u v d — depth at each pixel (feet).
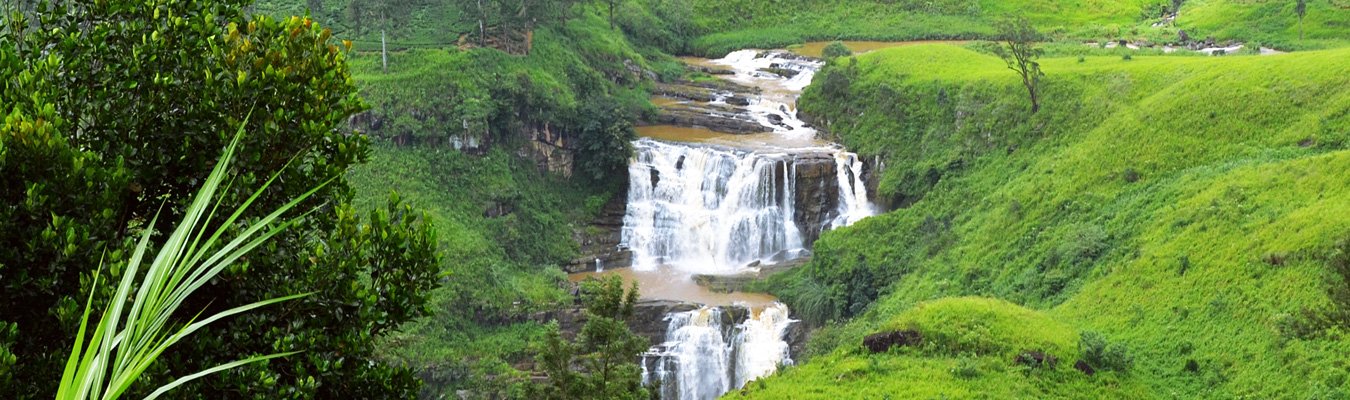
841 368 213.25
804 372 216.95
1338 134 274.16
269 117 83.41
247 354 78.07
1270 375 197.77
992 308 231.91
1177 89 314.55
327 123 86.63
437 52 360.89
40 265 69.97
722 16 521.65
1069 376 204.23
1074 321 241.96
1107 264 260.42
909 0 540.52
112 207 73.92
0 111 72.38
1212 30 493.36
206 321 47.01
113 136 81.25
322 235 88.12
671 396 284.41
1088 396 196.75
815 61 448.65
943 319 225.56
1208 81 312.50
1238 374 203.51
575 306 298.97
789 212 342.03
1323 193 244.22
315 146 88.63
